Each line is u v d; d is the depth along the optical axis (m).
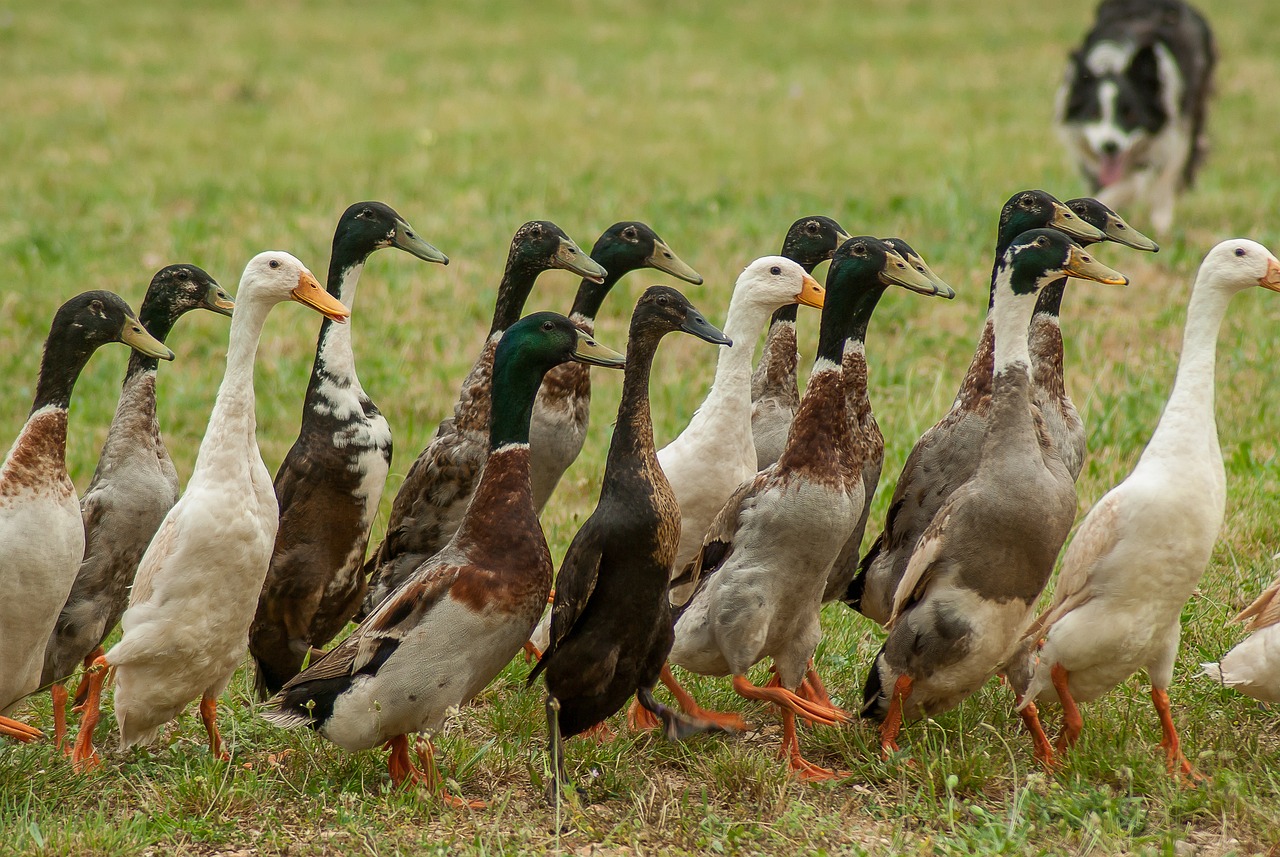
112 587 9.70
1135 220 23.70
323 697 8.66
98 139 30.53
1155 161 23.62
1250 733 9.56
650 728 9.88
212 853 8.13
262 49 41.56
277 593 10.34
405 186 26.48
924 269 10.33
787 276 9.95
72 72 37.16
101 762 9.19
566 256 11.13
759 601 9.03
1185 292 19.81
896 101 35.06
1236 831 8.30
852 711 10.19
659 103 34.97
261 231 23.36
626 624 8.77
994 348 9.27
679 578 10.18
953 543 8.80
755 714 10.23
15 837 7.98
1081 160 24.70
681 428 15.52
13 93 34.53
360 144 30.27
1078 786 8.56
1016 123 32.16
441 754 9.30
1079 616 8.84
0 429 15.83
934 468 10.02
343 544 10.53
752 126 32.28
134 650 8.72
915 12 48.91
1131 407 15.30
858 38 44.09
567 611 8.78
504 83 37.38
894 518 10.22
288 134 31.12
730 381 10.14
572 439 11.33
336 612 10.73
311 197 25.61
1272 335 17.81
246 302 9.05
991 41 43.31
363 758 9.17
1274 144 29.84
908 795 8.73
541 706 9.91
